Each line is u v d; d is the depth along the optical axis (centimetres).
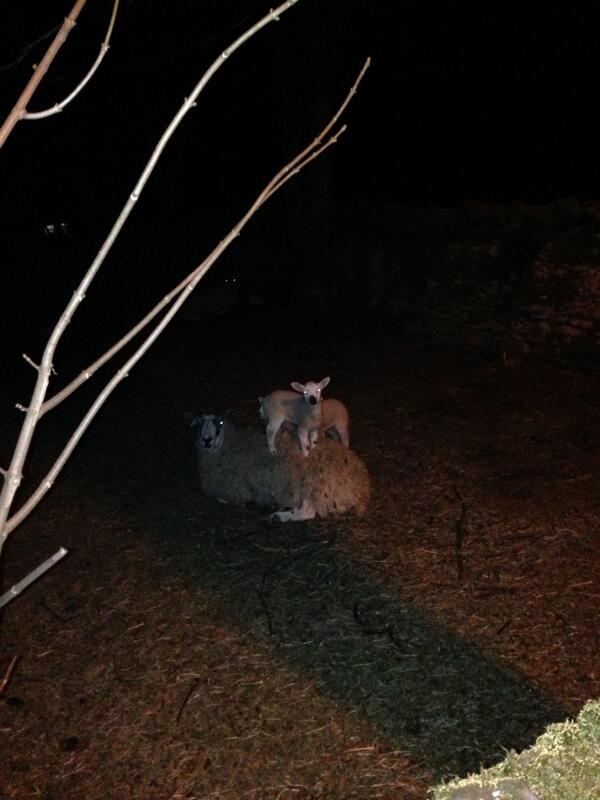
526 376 799
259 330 1027
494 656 409
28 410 132
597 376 780
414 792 332
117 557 527
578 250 789
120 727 382
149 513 582
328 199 1020
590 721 173
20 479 133
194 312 1125
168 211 1440
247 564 507
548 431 671
